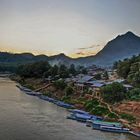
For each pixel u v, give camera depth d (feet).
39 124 261.44
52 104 403.13
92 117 300.61
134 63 465.88
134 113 305.12
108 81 479.00
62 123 274.36
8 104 366.02
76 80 515.09
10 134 219.82
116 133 253.03
